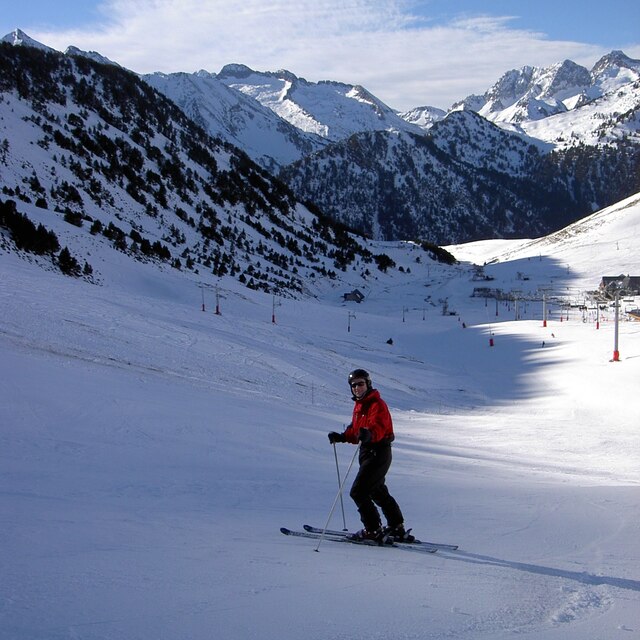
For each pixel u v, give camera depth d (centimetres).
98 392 1798
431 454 1903
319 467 1384
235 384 3000
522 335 7725
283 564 602
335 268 16300
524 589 571
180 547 630
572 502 1029
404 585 563
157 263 9288
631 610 523
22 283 4150
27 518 687
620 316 10075
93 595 464
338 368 4459
